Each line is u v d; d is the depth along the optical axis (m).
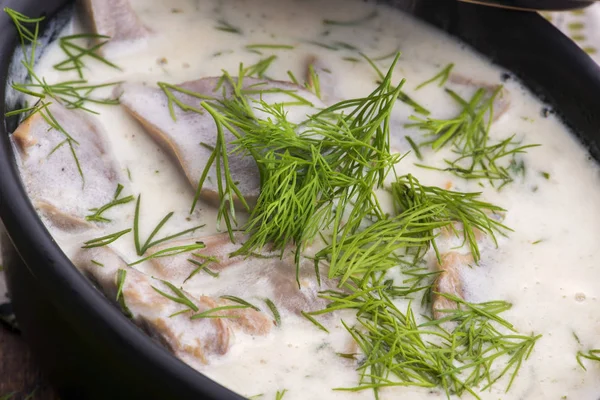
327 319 0.48
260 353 0.47
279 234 0.49
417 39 0.62
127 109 0.54
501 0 0.57
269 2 0.62
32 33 0.54
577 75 0.57
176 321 0.46
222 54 0.59
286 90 0.54
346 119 0.50
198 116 0.53
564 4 0.57
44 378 0.53
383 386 0.46
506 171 0.56
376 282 0.49
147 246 0.49
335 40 0.61
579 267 0.53
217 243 0.49
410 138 0.56
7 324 0.53
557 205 0.55
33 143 0.50
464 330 0.49
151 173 0.52
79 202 0.50
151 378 0.43
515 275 0.52
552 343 0.50
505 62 0.60
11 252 0.47
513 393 0.48
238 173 0.51
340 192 0.49
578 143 0.58
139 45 0.58
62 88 0.54
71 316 0.44
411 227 0.51
